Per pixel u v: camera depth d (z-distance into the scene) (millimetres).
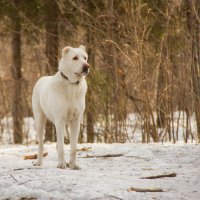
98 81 15312
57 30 18812
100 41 15398
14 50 20781
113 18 15188
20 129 19109
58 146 9758
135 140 15938
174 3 14172
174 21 14766
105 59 15375
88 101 15562
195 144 12234
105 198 7031
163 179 8266
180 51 14977
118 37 15227
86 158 10992
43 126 10680
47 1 18766
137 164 10023
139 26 14805
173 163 10062
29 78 23391
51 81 9930
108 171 9172
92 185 7629
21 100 19344
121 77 14805
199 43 13844
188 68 13938
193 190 7453
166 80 14320
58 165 9703
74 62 9578
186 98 13797
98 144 13031
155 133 14344
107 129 15148
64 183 7758
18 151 12406
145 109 14102
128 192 7250
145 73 14203
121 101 14750
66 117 9844
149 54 14289
